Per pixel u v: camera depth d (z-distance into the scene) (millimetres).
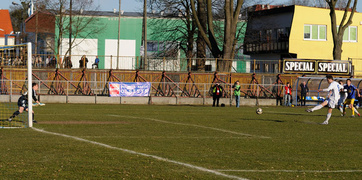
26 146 14914
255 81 55156
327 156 14242
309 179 10773
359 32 71812
